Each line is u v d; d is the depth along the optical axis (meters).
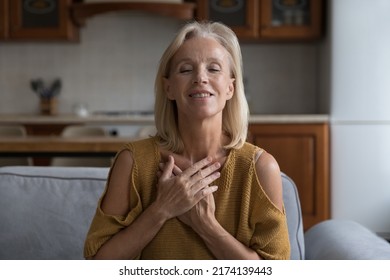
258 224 1.12
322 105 4.57
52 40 4.74
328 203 4.26
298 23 4.48
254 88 4.95
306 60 4.90
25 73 4.99
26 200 1.54
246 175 1.11
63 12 4.57
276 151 4.27
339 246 1.43
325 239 1.56
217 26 1.15
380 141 4.16
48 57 4.99
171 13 4.45
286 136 4.26
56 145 2.83
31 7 4.58
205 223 1.08
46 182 1.57
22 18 4.60
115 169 1.14
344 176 4.20
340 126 4.19
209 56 1.09
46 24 4.59
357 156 4.18
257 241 1.11
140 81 4.98
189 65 1.10
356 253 1.33
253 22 4.50
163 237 1.11
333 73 4.20
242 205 1.11
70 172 1.61
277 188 1.13
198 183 1.08
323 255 1.46
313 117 4.21
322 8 4.45
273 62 4.93
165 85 1.15
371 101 4.16
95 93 5.00
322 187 4.24
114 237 1.10
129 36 4.96
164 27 4.95
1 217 1.52
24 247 1.51
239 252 1.08
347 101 4.18
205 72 1.09
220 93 1.10
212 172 1.12
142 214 1.09
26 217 1.52
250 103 4.93
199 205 1.08
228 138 1.18
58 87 4.96
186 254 1.11
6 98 5.01
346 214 4.21
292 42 4.87
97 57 4.98
